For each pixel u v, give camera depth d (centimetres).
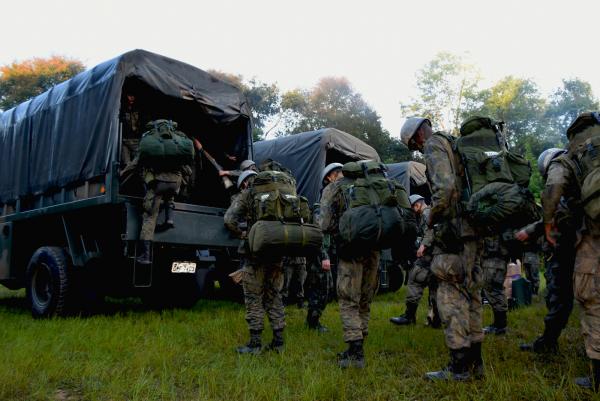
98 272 651
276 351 442
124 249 589
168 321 592
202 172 748
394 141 3931
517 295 747
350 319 393
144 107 708
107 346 444
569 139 347
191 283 729
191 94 662
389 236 374
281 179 454
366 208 376
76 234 637
